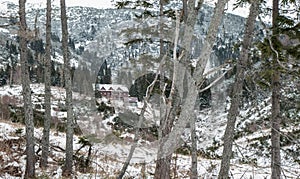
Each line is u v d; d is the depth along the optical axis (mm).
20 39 10594
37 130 17328
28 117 10656
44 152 11984
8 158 11328
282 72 8422
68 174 10875
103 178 9406
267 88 9227
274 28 8336
